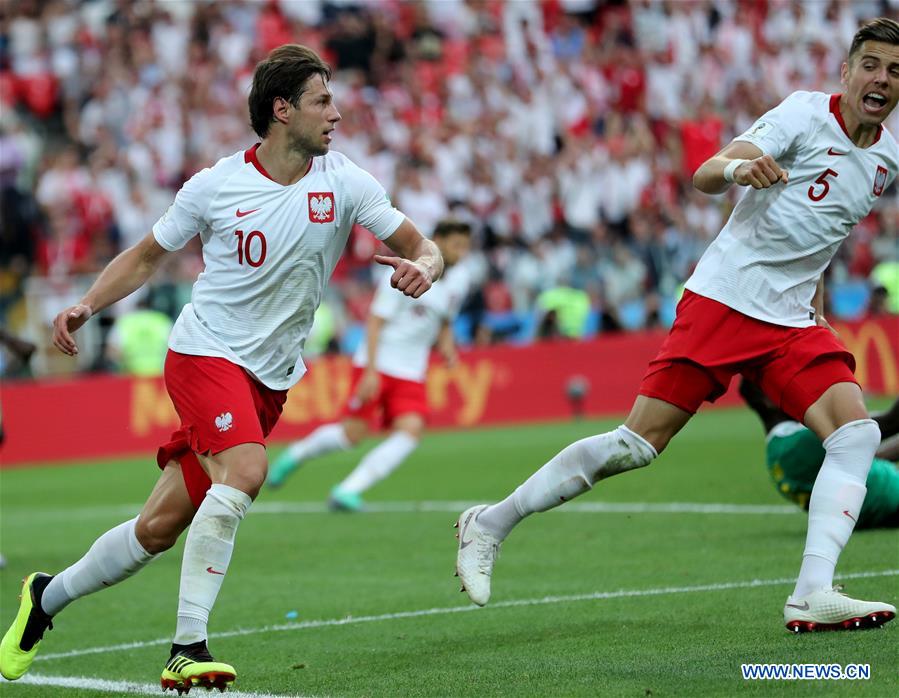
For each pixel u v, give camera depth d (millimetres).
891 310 81188
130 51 81438
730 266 19422
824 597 19000
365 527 36594
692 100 94375
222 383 18062
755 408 28531
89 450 62312
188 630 17656
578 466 19438
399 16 92688
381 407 41438
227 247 18203
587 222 83250
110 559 18562
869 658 17406
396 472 50531
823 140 19172
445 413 68750
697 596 23422
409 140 83875
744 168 17859
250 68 82875
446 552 31500
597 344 72812
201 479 18328
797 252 19375
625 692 16719
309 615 24531
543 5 95875
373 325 40125
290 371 19016
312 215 18125
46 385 61531
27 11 82125
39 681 20000
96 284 18672
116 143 77625
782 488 28406
